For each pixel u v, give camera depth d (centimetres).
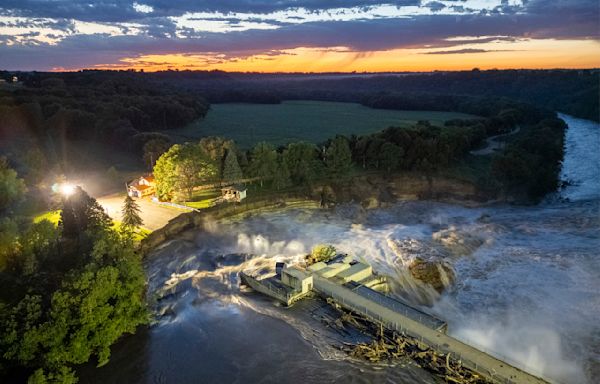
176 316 6575
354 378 5022
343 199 12538
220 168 13225
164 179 11300
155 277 7981
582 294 7056
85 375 5291
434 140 14400
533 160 13350
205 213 10675
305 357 5453
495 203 12600
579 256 8356
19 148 15862
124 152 17562
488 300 7038
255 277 7494
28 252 6675
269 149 13025
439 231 9919
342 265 7569
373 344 5478
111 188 12862
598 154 17512
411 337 5581
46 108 19338
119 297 5700
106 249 6506
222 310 6688
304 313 6419
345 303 6406
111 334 5462
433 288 7500
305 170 12862
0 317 5078
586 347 5794
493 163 13175
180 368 5388
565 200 12538
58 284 6162
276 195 12150
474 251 8831
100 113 19738
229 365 5397
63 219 8175
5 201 10325
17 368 5216
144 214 10612
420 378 4981
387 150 13750
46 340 4994
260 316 6431
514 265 8144
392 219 11469
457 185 13350
